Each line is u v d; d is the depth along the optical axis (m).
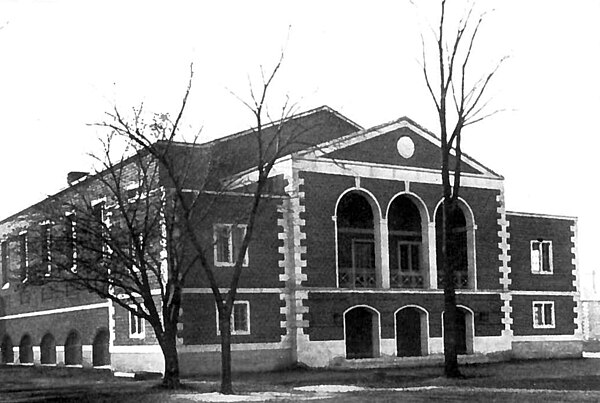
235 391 28.75
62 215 32.75
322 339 39.16
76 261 31.45
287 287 38.94
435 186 43.59
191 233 29.25
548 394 25.91
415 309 42.75
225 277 37.28
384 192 41.97
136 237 30.70
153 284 37.09
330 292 39.62
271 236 38.81
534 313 46.78
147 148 30.08
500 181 45.94
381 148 42.28
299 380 33.53
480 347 44.00
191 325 35.97
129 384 33.31
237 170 41.03
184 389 29.72
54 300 48.84
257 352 37.72
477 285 44.47
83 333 45.22
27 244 33.94
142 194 35.84
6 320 55.81
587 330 101.69
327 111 45.72
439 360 41.91
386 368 39.69
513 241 46.69
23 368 49.19
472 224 44.66
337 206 42.22
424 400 24.73
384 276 41.44
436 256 44.66
